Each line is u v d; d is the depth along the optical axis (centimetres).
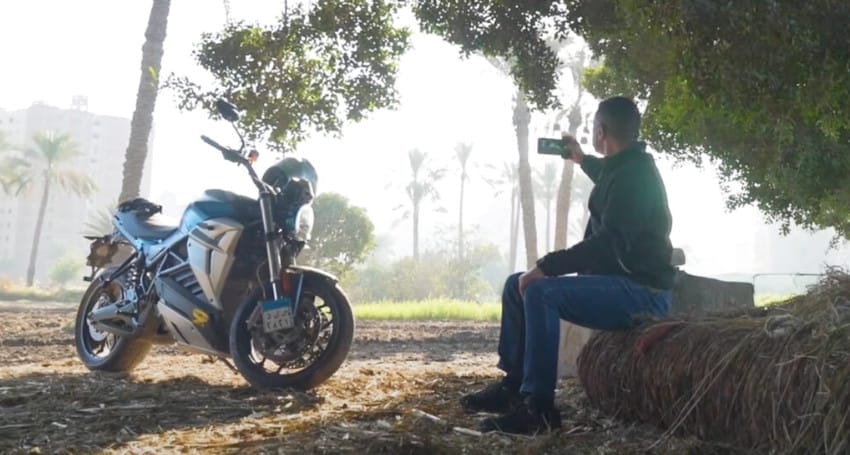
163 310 566
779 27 494
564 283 393
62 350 949
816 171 947
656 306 404
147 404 464
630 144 409
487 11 714
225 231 536
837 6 502
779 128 576
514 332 431
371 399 486
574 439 372
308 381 510
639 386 384
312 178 552
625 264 394
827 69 512
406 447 342
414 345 1155
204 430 398
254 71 769
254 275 548
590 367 423
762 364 320
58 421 418
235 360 520
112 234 635
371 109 782
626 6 546
